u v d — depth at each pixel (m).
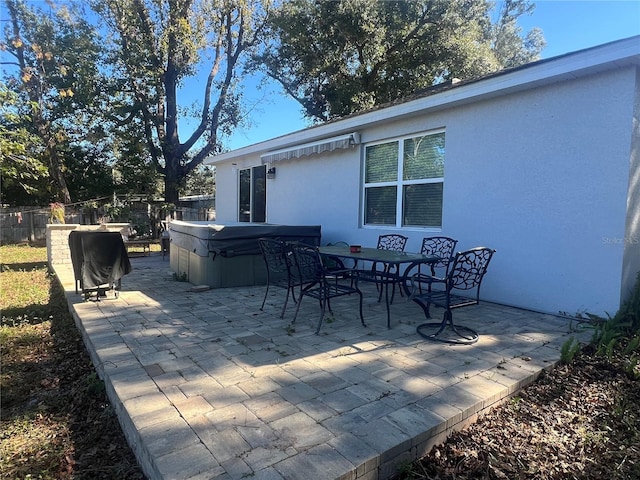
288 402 2.34
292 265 4.42
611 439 2.20
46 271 8.18
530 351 3.27
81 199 17.81
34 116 14.09
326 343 3.44
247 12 16.66
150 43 15.94
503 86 4.65
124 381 2.62
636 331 3.70
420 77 18.05
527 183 4.72
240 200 11.55
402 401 2.35
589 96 4.17
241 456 1.79
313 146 7.74
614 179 4.02
